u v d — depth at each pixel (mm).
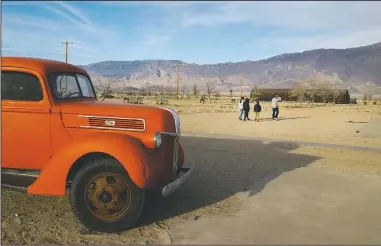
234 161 9594
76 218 5305
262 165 9188
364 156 11000
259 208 5840
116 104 5555
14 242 4430
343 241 4547
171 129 5484
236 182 7430
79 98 5941
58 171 4918
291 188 7039
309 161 9953
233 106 52156
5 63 5320
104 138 4914
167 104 53719
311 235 4730
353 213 5648
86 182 4875
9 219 5148
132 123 5207
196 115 30750
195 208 5824
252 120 25344
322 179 7836
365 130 19203
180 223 5168
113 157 4977
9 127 5320
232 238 4609
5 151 5371
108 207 4844
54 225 5035
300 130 18844
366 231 4902
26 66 5297
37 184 4977
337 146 12922
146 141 5133
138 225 5094
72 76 5957
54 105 5262
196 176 7863
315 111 40281
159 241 4551
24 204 5785
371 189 7078
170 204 6000
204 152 10883
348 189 7051
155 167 5098
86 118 5219
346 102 80688
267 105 59781
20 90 5324
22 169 5406
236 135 15711
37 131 5285
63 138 5254
